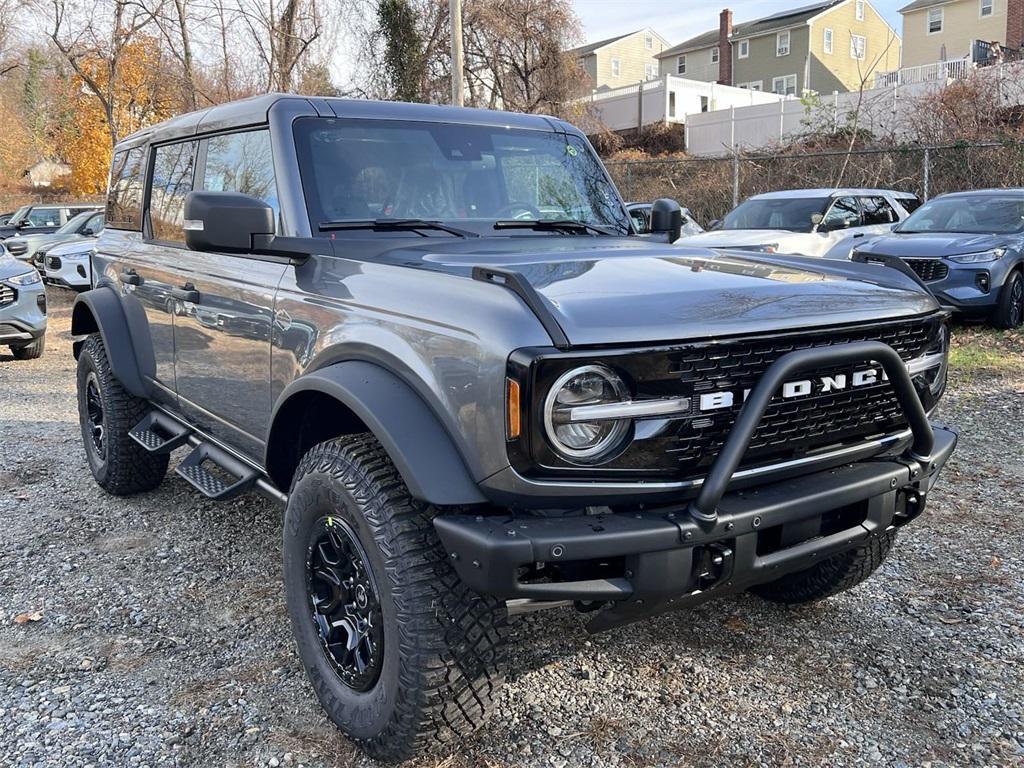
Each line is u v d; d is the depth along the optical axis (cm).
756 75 4753
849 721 297
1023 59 2442
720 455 235
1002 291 1010
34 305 1034
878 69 4866
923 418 276
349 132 362
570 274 272
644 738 289
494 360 228
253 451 370
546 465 226
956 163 1745
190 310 401
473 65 2834
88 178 3328
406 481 241
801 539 266
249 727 296
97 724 296
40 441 665
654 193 2208
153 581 411
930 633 356
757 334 246
